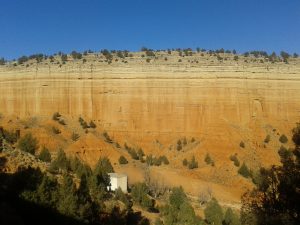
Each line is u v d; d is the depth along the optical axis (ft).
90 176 191.72
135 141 422.00
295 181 79.51
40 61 463.42
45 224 120.88
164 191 268.41
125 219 168.04
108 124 434.30
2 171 141.38
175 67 435.12
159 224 181.88
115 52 479.82
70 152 342.64
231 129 402.52
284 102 428.56
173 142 413.39
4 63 481.05
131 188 245.45
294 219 78.07
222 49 475.31
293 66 436.35
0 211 104.68
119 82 439.63
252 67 430.61
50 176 148.25
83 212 130.62
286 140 386.73
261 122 414.41
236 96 424.05
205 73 428.56
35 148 253.03
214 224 186.50
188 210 187.83
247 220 85.66
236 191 300.61
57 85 444.14
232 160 351.87
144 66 440.04
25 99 448.65
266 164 356.59
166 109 430.20
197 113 424.46
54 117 419.33
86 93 442.09
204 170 337.11
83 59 457.68
